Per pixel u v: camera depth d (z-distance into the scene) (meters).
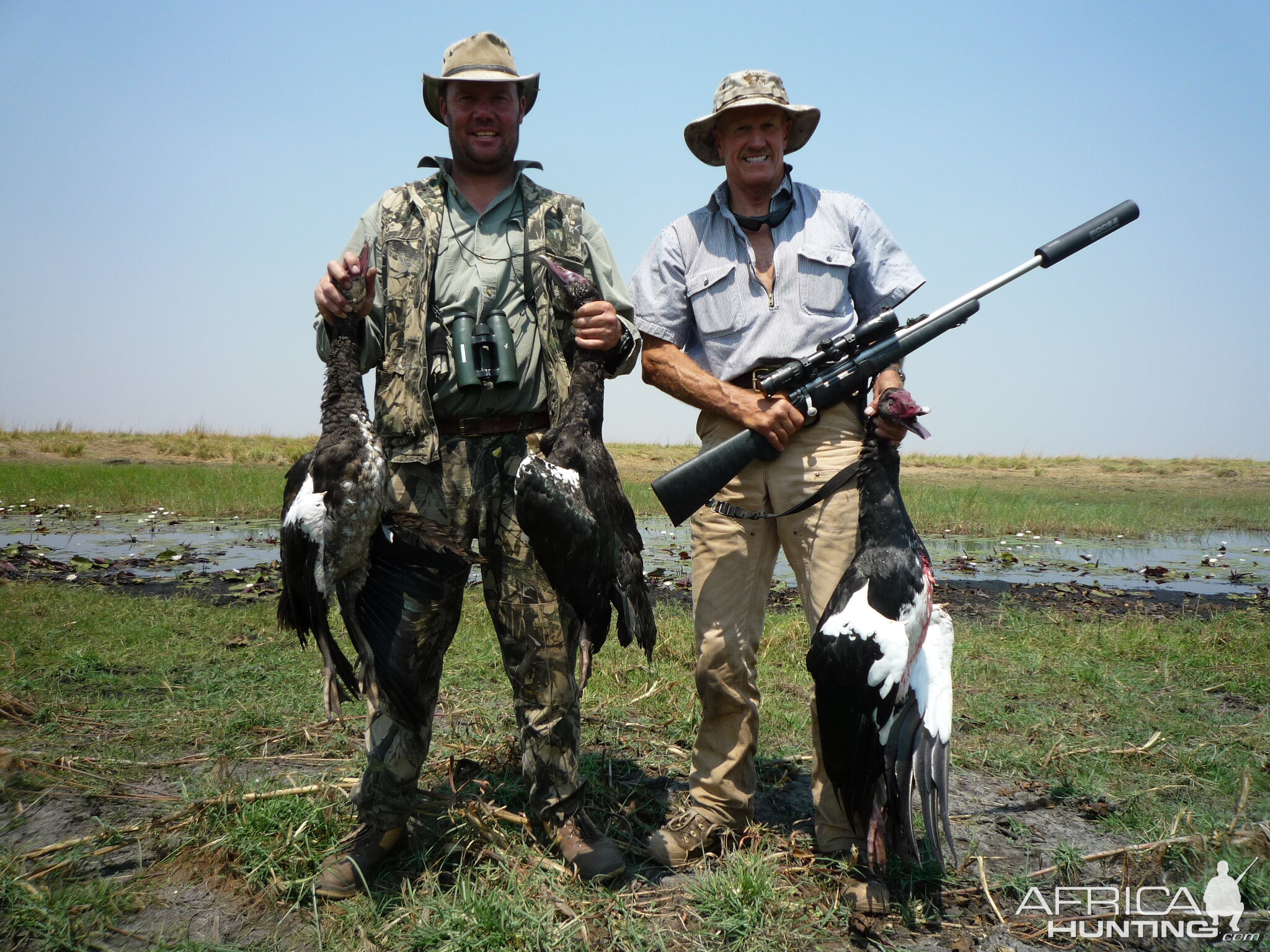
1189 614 7.73
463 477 3.31
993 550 12.10
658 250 3.84
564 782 3.29
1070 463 26.02
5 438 24.70
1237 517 15.63
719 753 3.55
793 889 3.16
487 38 3.32
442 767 4.20
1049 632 6.83
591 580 3.12
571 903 3.04
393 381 3.25
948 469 24.39
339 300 3.12
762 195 3.76
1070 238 3.42
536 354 3.37
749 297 3.70
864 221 3.77
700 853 3.49
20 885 3.09
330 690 2.99
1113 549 12.41
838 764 3.17
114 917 2.99
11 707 4.79
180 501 14.90
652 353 3.80
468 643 6.21
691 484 3.47
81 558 9.45
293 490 3.28
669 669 5.72
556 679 3.30
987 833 3.73
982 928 3.05
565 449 3.17
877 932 2.97
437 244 3.32
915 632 3.15
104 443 24.36
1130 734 4.74
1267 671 5.82
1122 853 3.47
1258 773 4.18
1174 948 2.96
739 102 3.55
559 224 3.44
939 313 3.43
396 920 2.94
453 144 3.39
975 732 4.82
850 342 3.37
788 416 3.39
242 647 6.14
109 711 4.86
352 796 3.27
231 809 3.61
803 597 3.62
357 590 3.08
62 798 3.87
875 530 3.26
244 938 2.91
